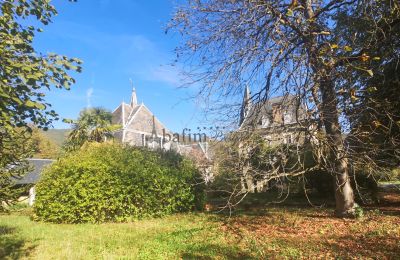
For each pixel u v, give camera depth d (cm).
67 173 1515
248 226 1145
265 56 902
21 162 648
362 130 909
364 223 1060
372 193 1563
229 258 790
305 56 814
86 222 1488
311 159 1234
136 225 1339
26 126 509
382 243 834
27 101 454
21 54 487
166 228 1219
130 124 3425
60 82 512
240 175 933
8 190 671
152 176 1575
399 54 1007
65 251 909
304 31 849
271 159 931
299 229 1050
